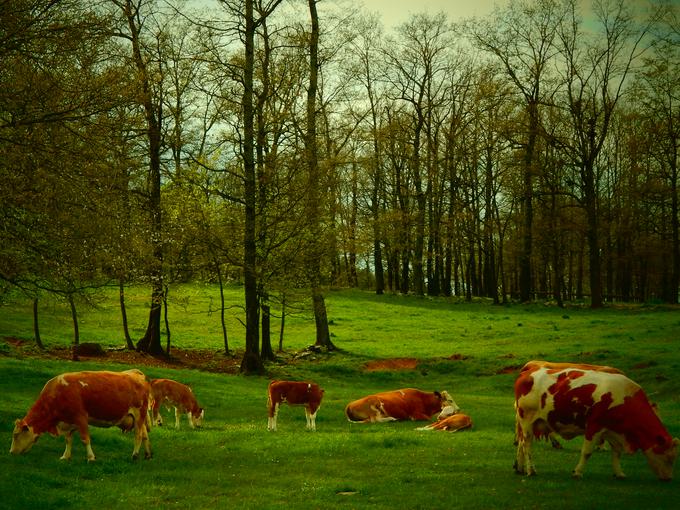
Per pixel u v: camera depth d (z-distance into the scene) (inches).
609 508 399.2
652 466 478.3
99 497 462.6
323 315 1605.6
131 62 969.5
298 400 780.0
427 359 1478.8
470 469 538.9
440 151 2605.8
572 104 2251.5
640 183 2583.7
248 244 1337.4
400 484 493.4
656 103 2301.9
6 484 463.2
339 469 554.6
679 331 1531.7
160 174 1354.6
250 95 1336.1
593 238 2203.5
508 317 2004.2
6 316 1683.1
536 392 504.1
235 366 1432.1
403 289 2640.3
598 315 1980.8
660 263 2795.3
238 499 463.8
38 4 709.3
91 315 1854.1
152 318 1454.2
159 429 740.0
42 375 983.6
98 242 801.6
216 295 2235.5
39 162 726.5
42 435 629.6
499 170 2524.6
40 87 721.0
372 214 2551.7
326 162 1434.5
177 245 1327.5
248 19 1331.2
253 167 1342.3
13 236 737.6
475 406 995.9
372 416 861.8
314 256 1434.5
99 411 558.6
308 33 1523.1
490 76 2341.3
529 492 450.6
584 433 498.3
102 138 773.3
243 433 726.5
